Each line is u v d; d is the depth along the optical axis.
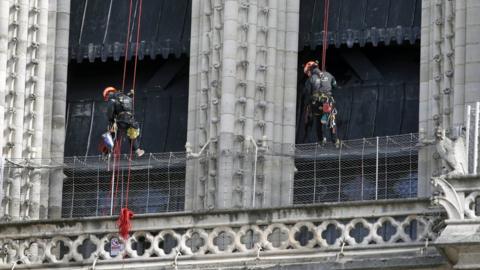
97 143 101.44
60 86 100.19
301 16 100.38
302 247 91.25
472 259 86.56
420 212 90.12
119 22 102.12
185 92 101.25
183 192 98.19
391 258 89.69
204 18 98.69
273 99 97.88
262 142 97.12
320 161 97.19
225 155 96.62
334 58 100.50
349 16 100.19
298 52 99.81
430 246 89.69
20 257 94.06
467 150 89.06
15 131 98.62
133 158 98.75
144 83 101.81
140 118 101.19
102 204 98.94
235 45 97.69
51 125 99.75
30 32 99.69
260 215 91.88
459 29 94.75
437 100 95.12
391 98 99.56
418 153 95.44
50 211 98.56
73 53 101.81
